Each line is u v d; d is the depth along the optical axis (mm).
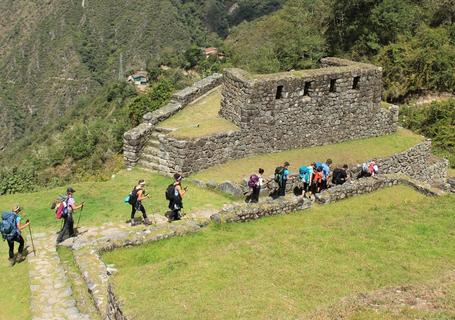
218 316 9555
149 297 10406
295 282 11117
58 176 30578
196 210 18484
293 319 9375
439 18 45750
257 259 12391
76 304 12602
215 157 22609
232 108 23891
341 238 13836
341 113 25828
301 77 24031
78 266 14188
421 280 11203
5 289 14242
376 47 42688
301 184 20922
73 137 36125
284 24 56781
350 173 22641
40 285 13680
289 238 13859
